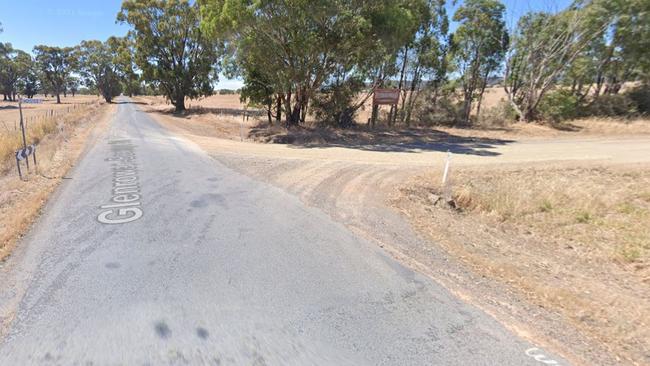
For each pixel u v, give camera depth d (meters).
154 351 2.93
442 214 7.39
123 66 47.78
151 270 4.28
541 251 5.86
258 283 4.08
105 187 7.85
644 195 8.84
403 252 5.16
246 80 22.84
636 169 11.47
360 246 5.27
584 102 27.38
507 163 12.44
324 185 8.82
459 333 3.31
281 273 4.34
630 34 23.05
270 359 2.89
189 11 38.97
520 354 3.05
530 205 7.88
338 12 16.25
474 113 28.17
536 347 3.15
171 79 41.06
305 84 20.12
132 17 37.97
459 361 2.94
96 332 3.14
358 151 14.89
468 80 26.06
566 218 7.40
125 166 10.03
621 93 27.83
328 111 22.41
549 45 23.77
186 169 9.88
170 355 2.89
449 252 5.29
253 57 18.70
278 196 7.68
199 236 5.36
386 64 22.02
